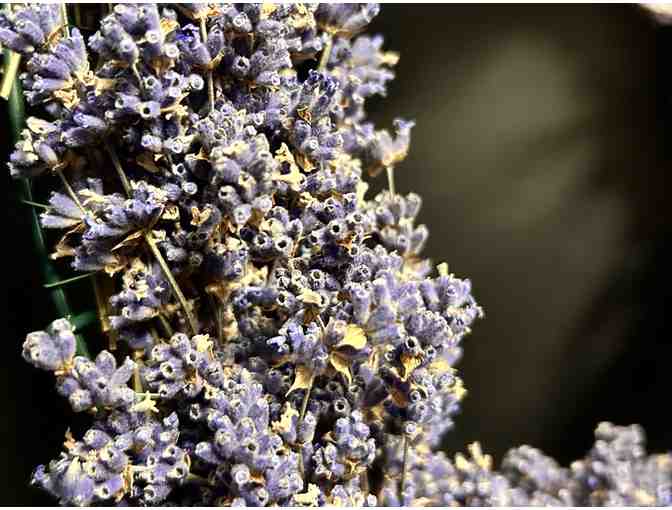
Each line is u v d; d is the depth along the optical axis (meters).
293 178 0.15
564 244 0.25
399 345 0.15
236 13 0.16
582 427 0.25
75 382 0.14
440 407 0.17
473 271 0.25
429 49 0.23
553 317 0.25
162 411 0.16
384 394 0.16
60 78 0.15
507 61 0.24
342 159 0.18
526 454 0.20
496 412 0.25
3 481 0.20
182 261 0.16
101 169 0.16
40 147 0.15
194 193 0.15
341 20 0.18
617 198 0.24
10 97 0.17
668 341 0.24
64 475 0.14
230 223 0.15
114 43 0.14
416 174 0.24
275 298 0.16
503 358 0.25
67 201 0.16
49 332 0.15
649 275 0.24
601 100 0.24
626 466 0.18
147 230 0.15
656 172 0.24
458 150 0.24
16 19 0.15
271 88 0.16
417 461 0.18
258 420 0.14
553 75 0.24
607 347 0.25
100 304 0.17
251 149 0.14
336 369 0.15
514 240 0.25
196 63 0.15
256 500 0.14
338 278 0.16
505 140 0.24
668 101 0.23
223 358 0.16
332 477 0.15
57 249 0.16
